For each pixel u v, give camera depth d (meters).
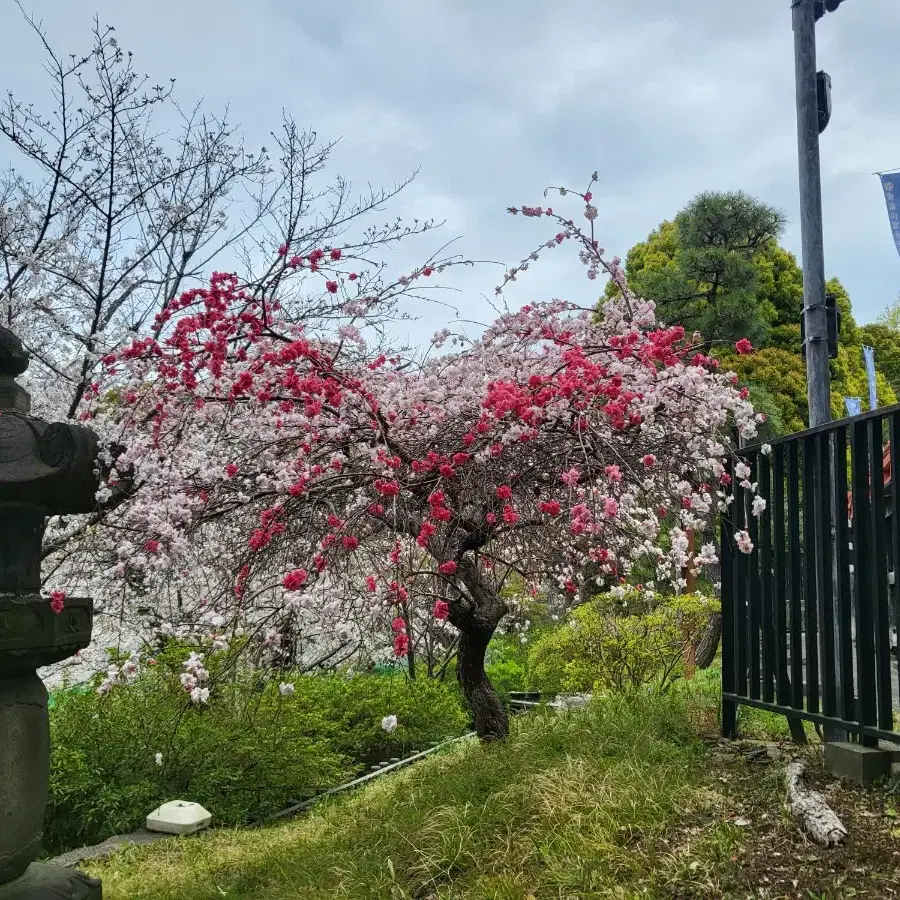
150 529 4.48
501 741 5.08
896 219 6.54
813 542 4.23
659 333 4.43
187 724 7.21
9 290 6.68
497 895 3.16
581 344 5.13
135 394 4.80
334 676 9.64
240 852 5.24
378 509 4.71
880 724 3.64
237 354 4.81
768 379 15.70
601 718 4.82
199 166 8.03
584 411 4.35
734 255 14.09
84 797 6.61
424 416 4.95
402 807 4.44
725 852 3.14
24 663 3.54
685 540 4.39
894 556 3.56
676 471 4.59
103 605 5.46
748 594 4.78
